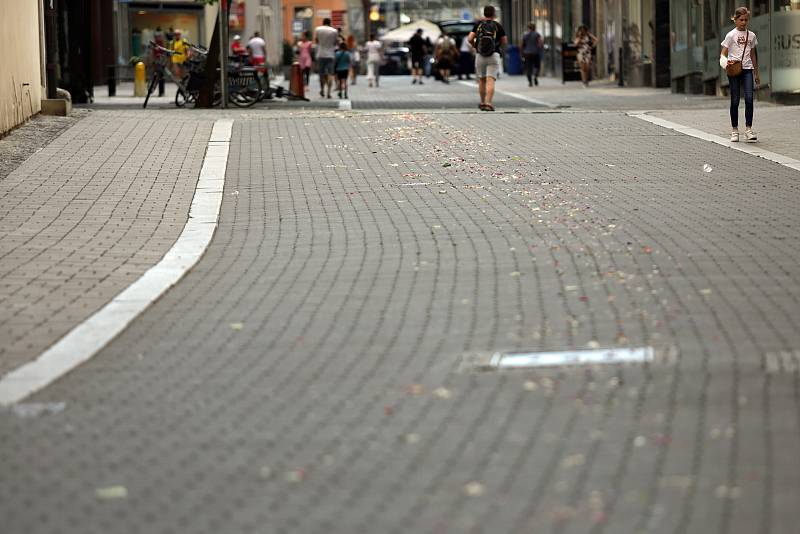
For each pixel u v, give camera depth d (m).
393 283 23.61
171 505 12.85
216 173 39.72
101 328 20.80
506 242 27.25
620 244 26.72
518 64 149.38
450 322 20.42
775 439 14.25
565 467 13.53
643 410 15.45
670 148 44.31
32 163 41.03
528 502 12.59
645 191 34.47
